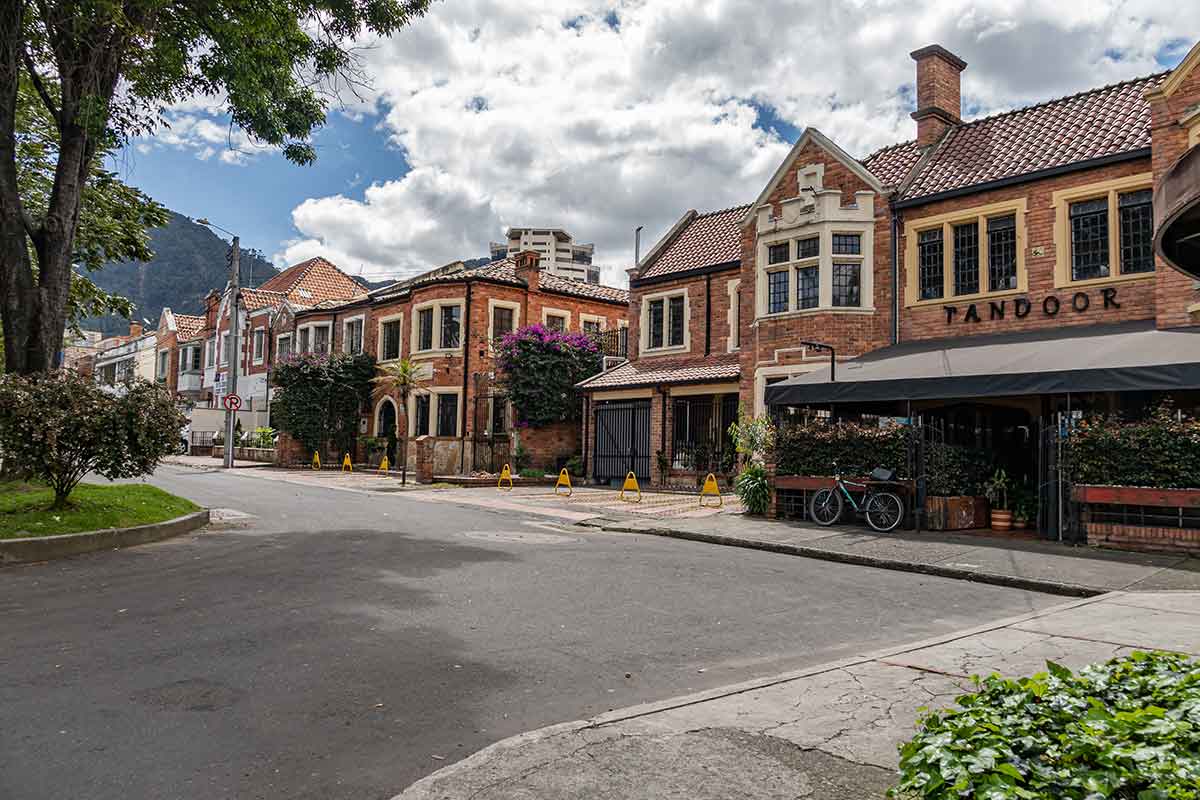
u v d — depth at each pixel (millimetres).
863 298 17719
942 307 16688
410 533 12102
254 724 4160
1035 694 3305
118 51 12383
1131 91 16297
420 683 4898
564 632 6285
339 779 3529
